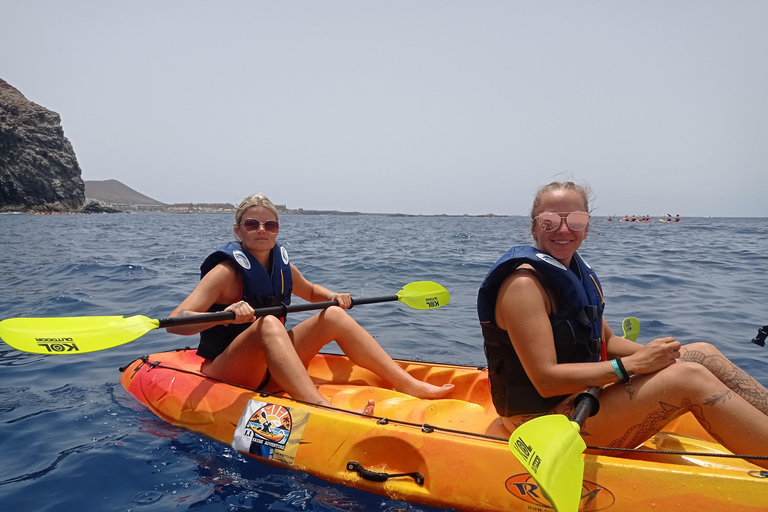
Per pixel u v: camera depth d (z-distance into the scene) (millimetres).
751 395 2305
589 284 2629
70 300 7250
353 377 3809
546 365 2352
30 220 42500
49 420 3445
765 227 39844
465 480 2455
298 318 6578
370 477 2609
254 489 2662
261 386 3531
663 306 7086
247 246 3580
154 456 2977
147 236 22281
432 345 5391
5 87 90812
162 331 5809
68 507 2498
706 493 2148
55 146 85312
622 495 2225
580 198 2607
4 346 5168
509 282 2436
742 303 7262
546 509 2295
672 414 2299
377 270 10805
